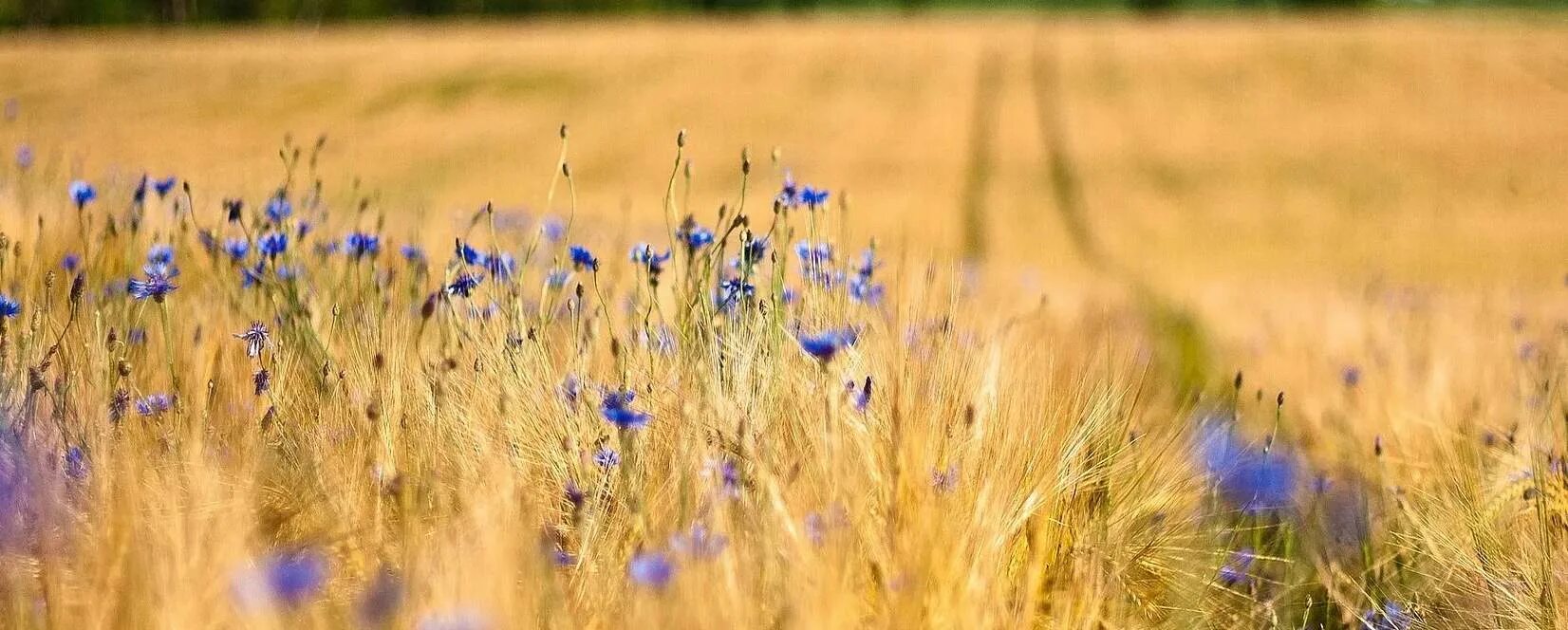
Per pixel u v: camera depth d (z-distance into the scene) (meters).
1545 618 2.17
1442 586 2.41
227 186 4.60
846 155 30.53
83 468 1.78
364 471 1.87
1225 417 2.80
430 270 3.27
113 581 1.43
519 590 1.48
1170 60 40.66
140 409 2.01
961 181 28.38
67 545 1.58
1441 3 95.19
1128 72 39.38
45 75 35.28
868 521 1.80
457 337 2.41
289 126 30.98
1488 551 2.35
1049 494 2.03
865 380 2.12
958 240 22.23
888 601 1.64
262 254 2.84
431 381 2.14
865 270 2.74
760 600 1.60
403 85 36.53
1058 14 95.56
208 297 2.96
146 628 1.38
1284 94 36.53
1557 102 34.91
